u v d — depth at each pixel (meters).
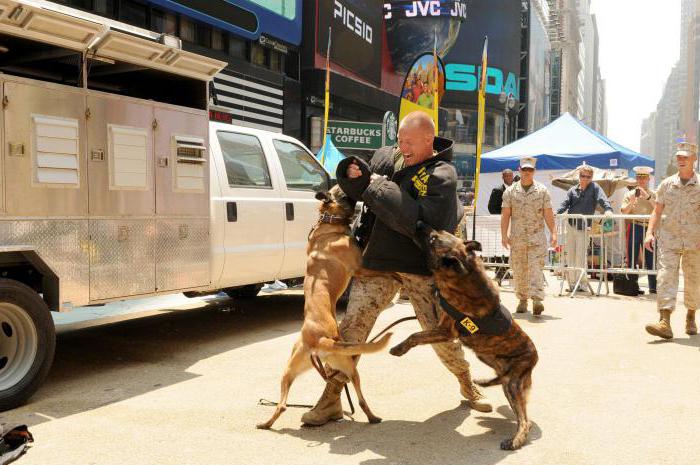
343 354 3.23
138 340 6.11
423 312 3.64
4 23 3.95
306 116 22.84
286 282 7.27
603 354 5.55
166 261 5.18
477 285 3.17
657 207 6.43
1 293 3.87
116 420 3.74
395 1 36.16
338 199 3.99
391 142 23.77
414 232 3.29
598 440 3.42
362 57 27.36
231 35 18.48
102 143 4.61
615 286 9.83
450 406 4.06
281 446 3.32
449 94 47.53
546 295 9.77
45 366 4.13
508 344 3.38
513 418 3.82
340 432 3.55
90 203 4.51
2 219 3.94
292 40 21.22
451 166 3.47
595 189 10.06
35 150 4.13
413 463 3.09
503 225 7.94
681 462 3.12
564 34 94.75
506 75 50.53
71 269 4.37
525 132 60.78
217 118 7.34
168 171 5.18
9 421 3.72
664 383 4.60
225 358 5.38
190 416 3.82
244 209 6.14
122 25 5.13
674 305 6.21
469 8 47.53
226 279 5.91
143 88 5.89
